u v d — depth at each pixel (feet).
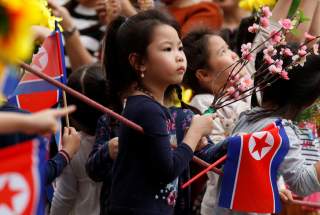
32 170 17.54
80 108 26.99
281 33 25.55
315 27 30.07
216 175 25.77
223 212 25.18
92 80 26.86
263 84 25.66
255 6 30.91
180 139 23.85
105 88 26.30
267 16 25.05
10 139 19.27
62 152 23.29
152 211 22.43
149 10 23.66
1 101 17.95
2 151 17.46
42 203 18.07
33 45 25.50
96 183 26.58
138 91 23.48
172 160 22.15
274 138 24.30
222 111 28.04
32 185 17.52
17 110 20.20
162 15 23.56
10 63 16.43
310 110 26.17
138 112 22.31
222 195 24.32
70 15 36.58
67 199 26.71
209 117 23.21
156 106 22.47
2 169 17.40
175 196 23.11
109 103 25.08
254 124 25.55
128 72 23.58
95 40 36.50
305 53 24.56
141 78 23.44
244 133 25.00
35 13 16.26
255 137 24.31
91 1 36.65
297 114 25.70
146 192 22.43
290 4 29.40
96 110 26.86
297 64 24.68
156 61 23.04
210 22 37.19
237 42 31.65
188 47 28.84
